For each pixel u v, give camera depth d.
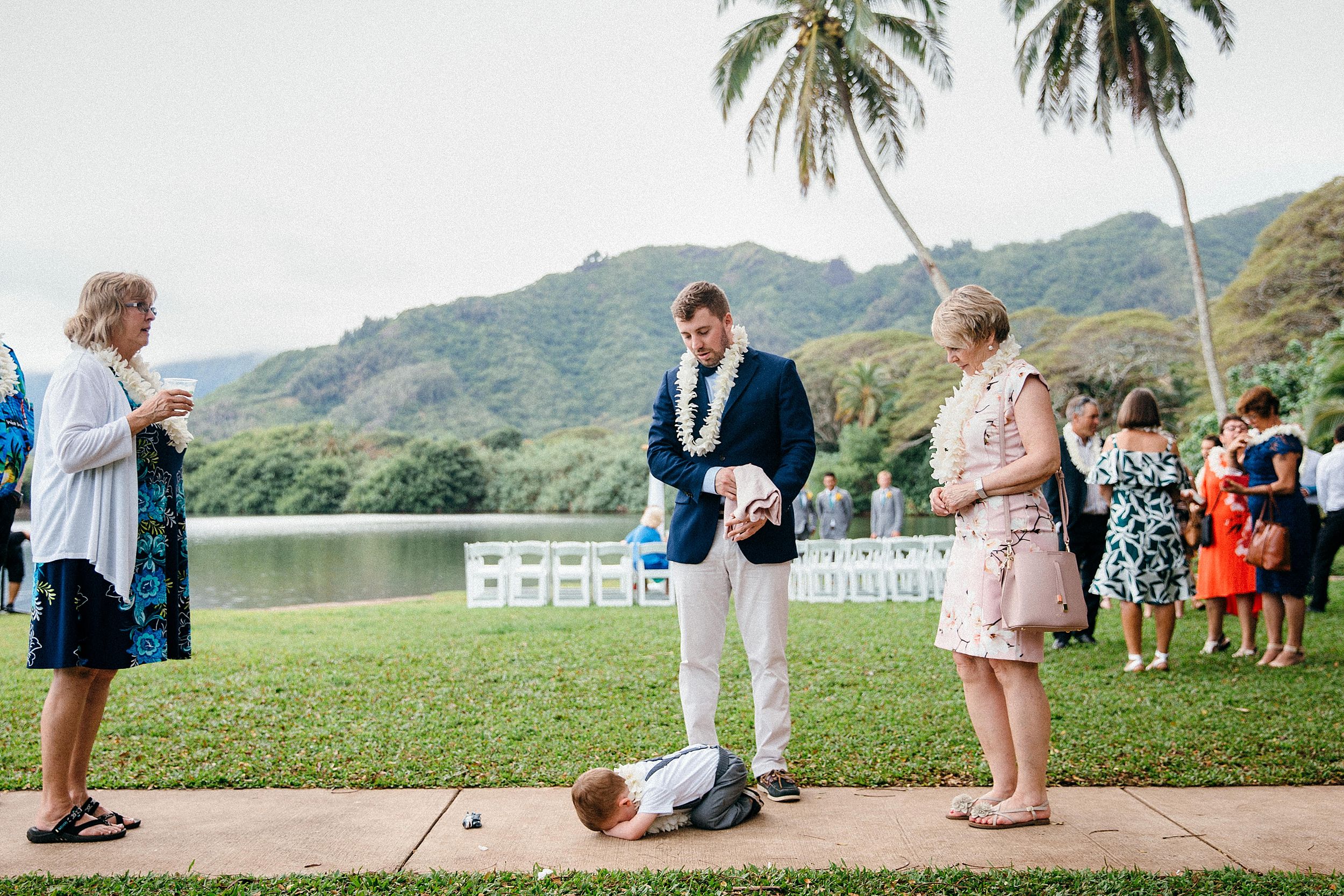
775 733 3.60
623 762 3.99
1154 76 21.06
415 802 3.50
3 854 2.94
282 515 83.12
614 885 2.62
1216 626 6.91
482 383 142.38
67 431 3.06
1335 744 4.08
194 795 3.60
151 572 3.26
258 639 8.15
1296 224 52.62
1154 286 119.81
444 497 82.56
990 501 3.26
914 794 3.57
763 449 3.76
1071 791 3.56
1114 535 6.12
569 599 13.07
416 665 6.50
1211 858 2.84
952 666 6.25
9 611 11.63
